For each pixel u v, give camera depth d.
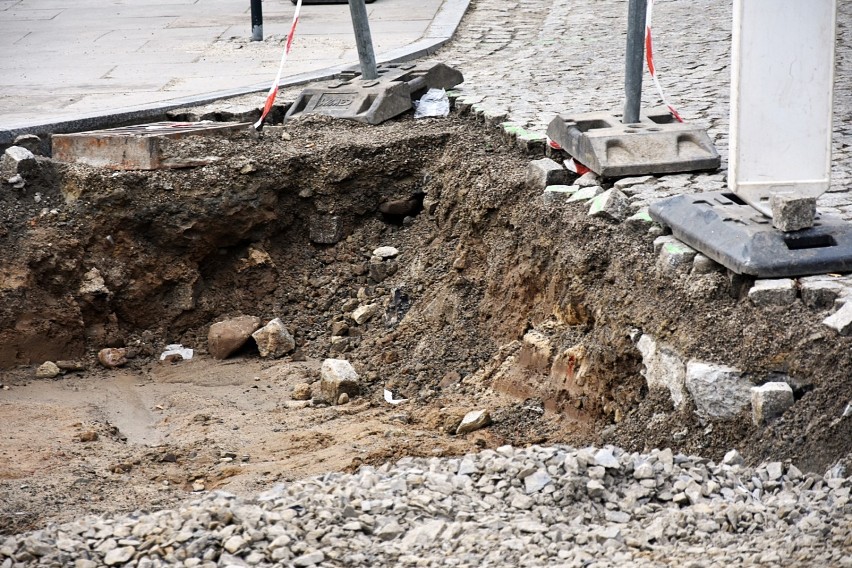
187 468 8.06
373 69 13.53
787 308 6.91
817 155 7.03
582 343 8.38
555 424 8.30
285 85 14.53
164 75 15.60
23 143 11.80
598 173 9.49
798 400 6.60
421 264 11.10
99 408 9.67
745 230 7.22
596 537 5.69
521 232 9.80
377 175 11.84
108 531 6.04
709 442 6.89
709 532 5.68
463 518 5.99
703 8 19.84
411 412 9.05
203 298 11.38
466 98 13.23
